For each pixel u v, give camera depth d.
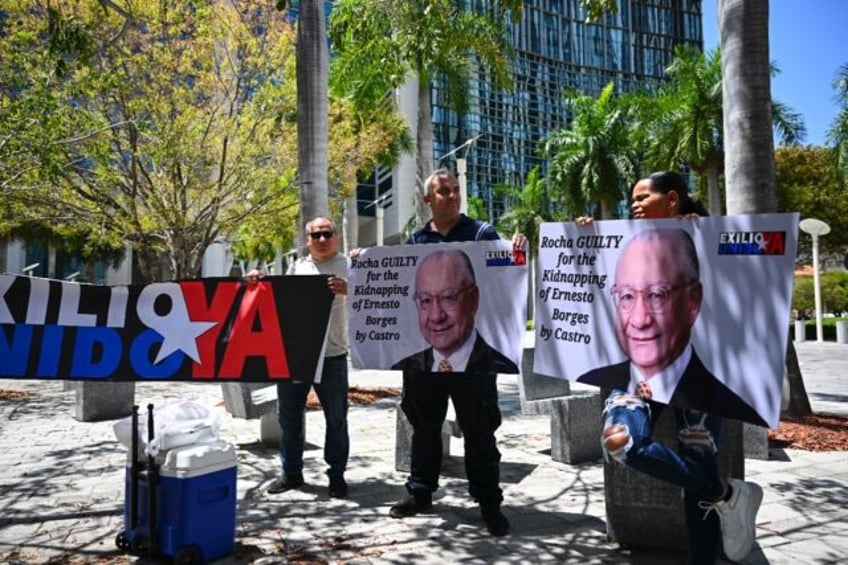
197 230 15.51
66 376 3.90
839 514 3.99
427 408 4.01
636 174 30.83
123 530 3.63
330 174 17.17
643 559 3.25
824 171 31.70
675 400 2.87
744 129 6.16
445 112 56.81
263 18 14.47
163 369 3.89
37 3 10.94
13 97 9.13
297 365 3.79
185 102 13.70
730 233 2.84
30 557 3.36
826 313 39.31
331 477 4.48
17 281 3.92
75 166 12.97
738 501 2.72
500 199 58.72
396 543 3.54
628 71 69.06
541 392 7.59
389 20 11.85
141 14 12.42
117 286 3.99
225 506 3.34
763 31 6.15
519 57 62.00
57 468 5.44
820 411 8.33
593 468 5.31
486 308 3.79
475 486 3.74
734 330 2.78
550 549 3.42
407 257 4.07
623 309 3.12
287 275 3.89
